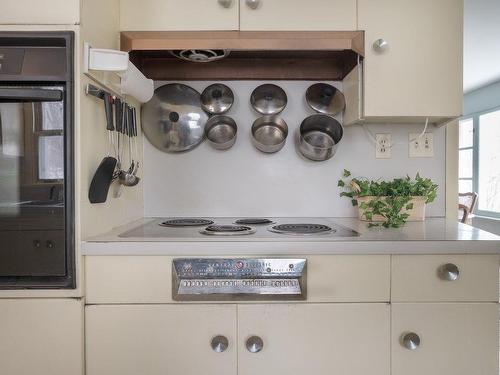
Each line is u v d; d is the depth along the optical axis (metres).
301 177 1.67
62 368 1.05
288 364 1.07
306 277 1.06
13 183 1.05
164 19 1.36
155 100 1.65
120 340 1.07
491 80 4.80
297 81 1.66
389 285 1.07
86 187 1.10
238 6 1.36
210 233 1.17
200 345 1.07
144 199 1.67
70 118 1.04
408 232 1.21
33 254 1.05
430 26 1.35
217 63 1.63
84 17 1.07
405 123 1.64
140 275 1.06
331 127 1.63
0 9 1.04
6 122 1.04
